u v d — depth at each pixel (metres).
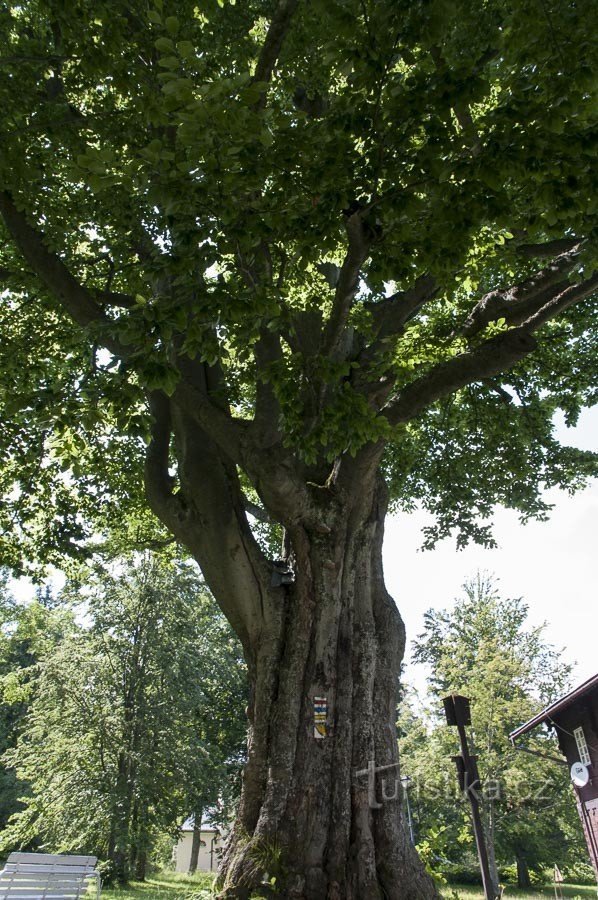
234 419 9.01
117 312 12.40
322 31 8.77
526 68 6.16
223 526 9.19
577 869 27.78
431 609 26.62
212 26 9.50
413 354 9.98
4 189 8.79
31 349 12.41
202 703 27.09
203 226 6.50
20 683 29.77
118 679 25.23
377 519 10.09
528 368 14.73
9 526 14.63
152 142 5.84
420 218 6.80
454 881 26.41
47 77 9.49
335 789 7.94
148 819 23.12
